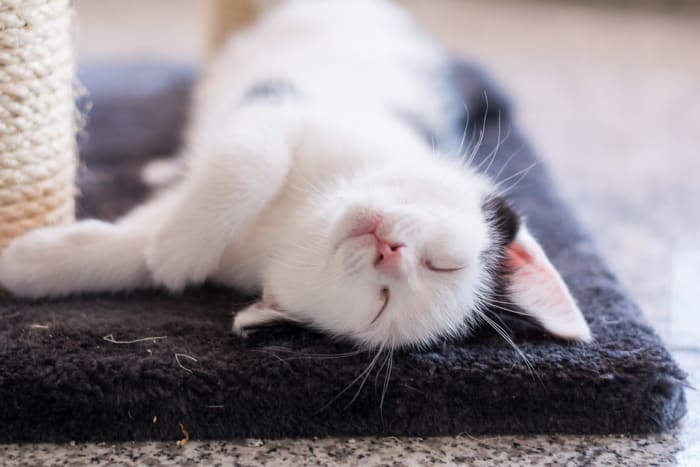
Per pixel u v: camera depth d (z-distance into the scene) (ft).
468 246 2.18
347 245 2.15
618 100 3.67
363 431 2.10
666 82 3.91
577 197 2.88
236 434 2.09
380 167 2.27
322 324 2.18
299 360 2.11
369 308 2.15
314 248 2.20
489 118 2.92
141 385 2.06
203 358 2.10
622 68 4.07
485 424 2.11
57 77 2.24
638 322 2.24
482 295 2.21
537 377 2.10
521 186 2.68
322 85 2.56
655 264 2.60
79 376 2.05
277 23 2.86
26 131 2.22
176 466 2.03
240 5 2.99
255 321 2.16
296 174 2.29
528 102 3.56
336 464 2.05
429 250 2.16
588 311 2.27
